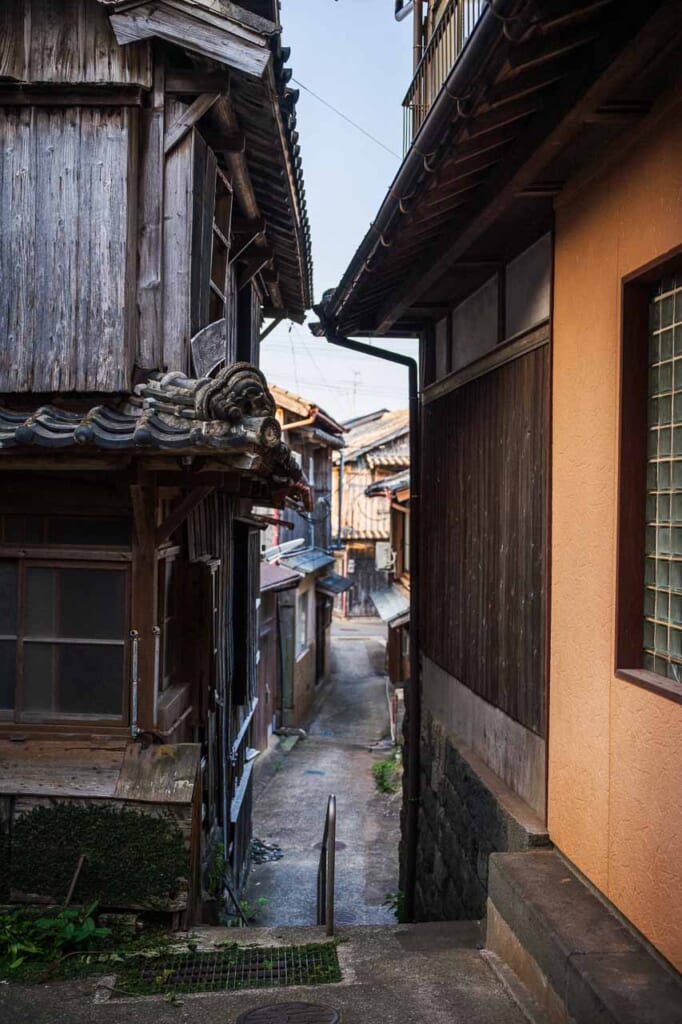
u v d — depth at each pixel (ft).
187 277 20.22
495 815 20.93
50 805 18.67
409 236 20.30
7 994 15.93
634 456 15.16
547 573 18.83
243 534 35.55
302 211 30.22
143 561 19.30
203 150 21.27
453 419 28.25
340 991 16.05
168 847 18.63
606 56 12.13
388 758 59.16
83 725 19.52
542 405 19.45
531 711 19.94
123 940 18.25
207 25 18.99
